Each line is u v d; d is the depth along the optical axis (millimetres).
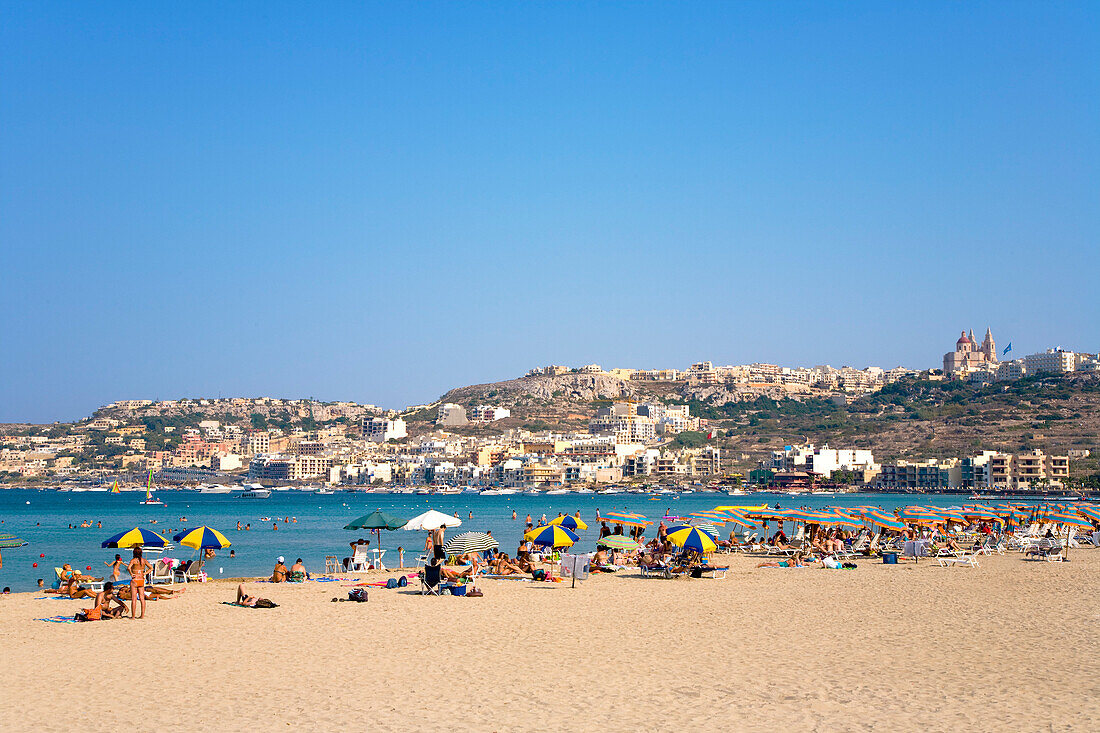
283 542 101188
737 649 29625
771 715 21609
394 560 73750
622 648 29875
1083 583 48656
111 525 155250
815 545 66000
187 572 54156
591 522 146375
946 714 21562
